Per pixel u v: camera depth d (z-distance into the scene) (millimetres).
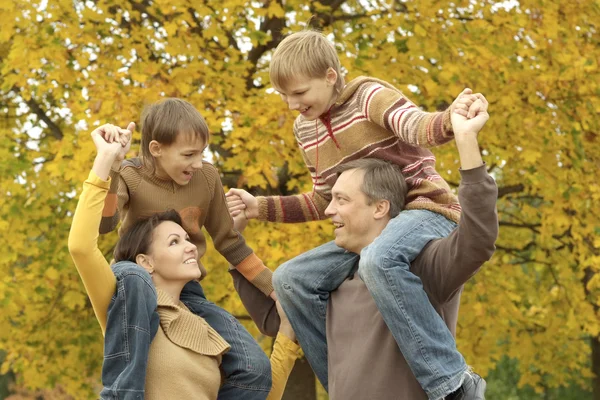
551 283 9289
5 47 8438
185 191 3090
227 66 6863
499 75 7227
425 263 2797
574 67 7137
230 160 6652
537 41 7262
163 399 2691
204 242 3209
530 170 7453
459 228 2652
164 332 2793
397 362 2785
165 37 7160
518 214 9312
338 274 3096
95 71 6793
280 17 6938
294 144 6691
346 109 3053
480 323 7824
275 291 3166
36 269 7383
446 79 6824
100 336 8250
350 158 3076
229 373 2994
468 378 2760
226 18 6734
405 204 3021
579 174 7410
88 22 6945
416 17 7133
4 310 7469
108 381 2686
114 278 2762
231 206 3447
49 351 8133
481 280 8133
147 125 2963
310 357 3154
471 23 7309
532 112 7227
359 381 2816
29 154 7527
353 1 8117
